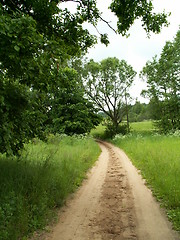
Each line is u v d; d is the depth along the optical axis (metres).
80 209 5.49
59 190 6.17
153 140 19.66
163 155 10.62
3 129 4.67
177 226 4.36
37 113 7.22
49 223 4.68
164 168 8.25
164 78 30.27
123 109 38.31
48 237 4.12
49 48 4.77
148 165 9.88
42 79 5.31
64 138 19.00
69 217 5.02
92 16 7.44
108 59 36.72
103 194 6.70
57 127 23.67
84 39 7.92
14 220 4.15
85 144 17.83
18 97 5.63
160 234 4.14
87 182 8.13
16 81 6.05
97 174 9.52
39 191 5.43
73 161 9.88
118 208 5.52
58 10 6.19
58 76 5.88
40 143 13.05
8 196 4.69
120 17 7.38
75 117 24.78
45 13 6.08
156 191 6.62
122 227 4.49
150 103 31.77
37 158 8.54
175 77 29.00
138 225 4.55
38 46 4.50
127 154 15.70
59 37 6.79
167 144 14.99
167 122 29.77
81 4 7.09
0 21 3.68
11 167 6.60
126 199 6.18
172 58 29.34
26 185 5.55
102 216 5.05
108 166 11.42
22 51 4.22
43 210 4.91
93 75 37.91
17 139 6.44
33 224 4.38
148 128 42.50
